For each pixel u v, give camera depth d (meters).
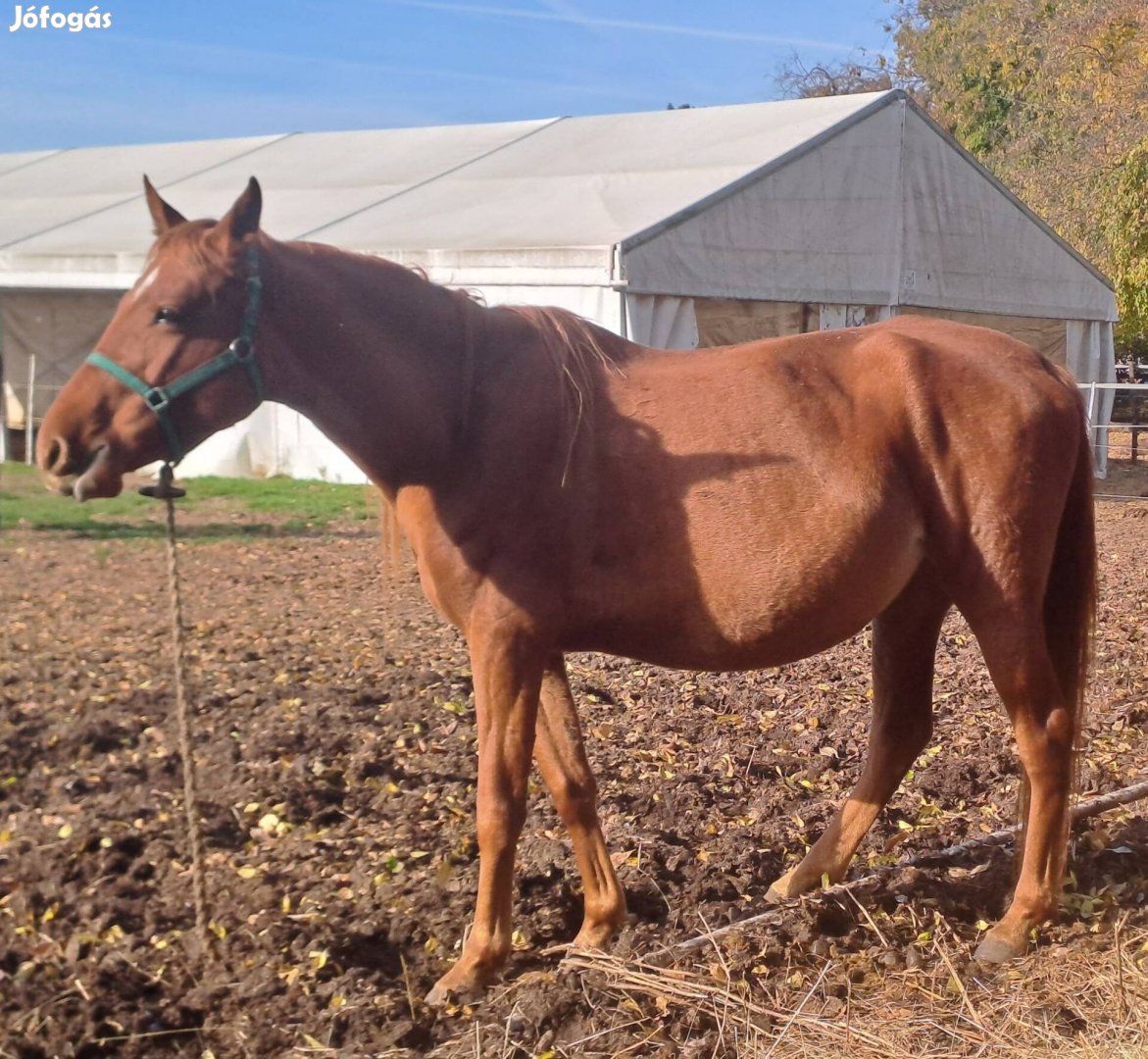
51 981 3.68
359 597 9.34
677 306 13.90
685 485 3.68
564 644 3.75
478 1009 3.56
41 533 11.84
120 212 18.73
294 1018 3.51
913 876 4.43
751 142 15.91
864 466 3.79
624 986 3.56
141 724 6.06
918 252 16.94
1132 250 19.50
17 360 17.56
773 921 3.99
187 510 13.51
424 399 3.55
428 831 4.86
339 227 15.88
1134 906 4.25
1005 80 31.72
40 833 4.70
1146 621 8.52
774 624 3.74
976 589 3.90
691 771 5.61
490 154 18.84
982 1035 3.41
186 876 4.38
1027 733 3.97
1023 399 3.90
